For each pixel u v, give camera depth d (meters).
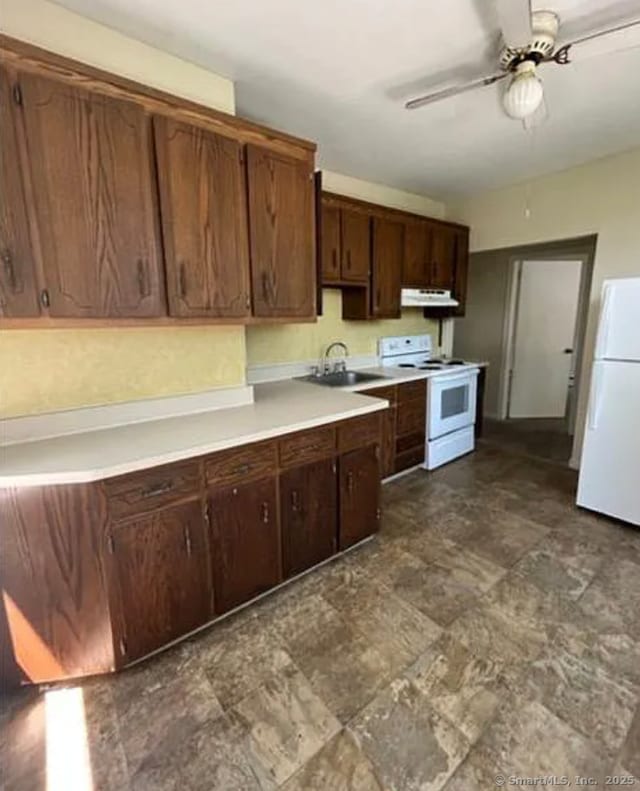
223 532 1.78
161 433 1.79
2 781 1.23
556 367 5.30
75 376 1.78
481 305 5.39
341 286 3.24
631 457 2.59
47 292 1.46
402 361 4.14
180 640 1.75
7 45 1.30
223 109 2.01
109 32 1.65
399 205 3.88
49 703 1.48
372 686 1.53
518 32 1.47
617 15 1.56
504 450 4.18
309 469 2.07
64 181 1.45
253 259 1.98
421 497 3.12
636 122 2.51
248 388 2.34
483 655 1.67
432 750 1.30
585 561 2.29
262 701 1.48
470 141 2.79
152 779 1.23
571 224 3.38
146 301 1.67
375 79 2.04
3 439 1.63
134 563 1.54
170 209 1.69
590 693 1.49
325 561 2.29
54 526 1.41
